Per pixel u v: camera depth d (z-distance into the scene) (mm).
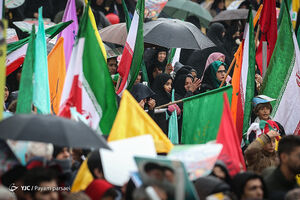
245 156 21406
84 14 20469
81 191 17188
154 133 19031
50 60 22641
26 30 30562
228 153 18812
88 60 21156
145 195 15070
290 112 25844
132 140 17922
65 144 15844
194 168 17156
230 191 16922
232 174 18656
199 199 16891
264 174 18734
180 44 30078
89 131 16484
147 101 27297
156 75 30219
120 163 17766
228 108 19016
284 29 26141
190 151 17359
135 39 24906
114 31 30562
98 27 36250
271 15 28438
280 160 18125
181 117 27531
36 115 16344
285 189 17984
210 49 33750
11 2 33375
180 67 30500
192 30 31094
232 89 22938
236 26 38156
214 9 45844
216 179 17000
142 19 24906
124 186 18594
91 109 20938
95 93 21047
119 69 24969
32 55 20141
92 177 18594
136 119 19031
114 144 17844
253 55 25578
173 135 26453
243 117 25125
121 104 19047
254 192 16719
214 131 21922
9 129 15945
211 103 22266
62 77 22641
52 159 17609
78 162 20969
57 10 39031
